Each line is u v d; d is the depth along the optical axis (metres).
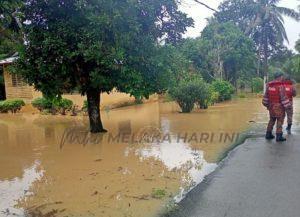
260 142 10.22
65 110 20.20
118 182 6.82
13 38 14.02
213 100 25.50
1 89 30.16
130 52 11.57
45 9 11.75
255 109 21.12
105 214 5.32
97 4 10.99
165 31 12.50
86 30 11.02
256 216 4.98
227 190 6.09
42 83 12.14
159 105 26.53
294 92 11.80
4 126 16.34
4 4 8.84
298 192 5.86
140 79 11.49
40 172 7.84
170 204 5.59
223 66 39.44
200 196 5.86
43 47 11.55
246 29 40.41
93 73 11.44
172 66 12.48
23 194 6.40
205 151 9.34
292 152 8.72
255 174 6.96
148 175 7.23
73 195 6.20
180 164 8.06
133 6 11.08
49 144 11.08
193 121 15.63
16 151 10.28
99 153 9.45
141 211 5.37
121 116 18.84
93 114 12.84
